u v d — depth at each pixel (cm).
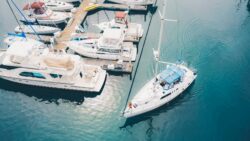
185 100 4309
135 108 3991
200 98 4322
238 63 4925
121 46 5006
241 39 5488
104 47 4947
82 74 4575
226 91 4419
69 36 5522
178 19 6112
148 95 4150
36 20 5869
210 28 5806
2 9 6550
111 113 4156
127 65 4891
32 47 4559
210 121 3997
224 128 3894
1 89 4575
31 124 4022
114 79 4725
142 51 5291
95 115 4134
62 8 6244
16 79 4572
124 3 6506
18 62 4397
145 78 4712
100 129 3941
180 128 3925
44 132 3912
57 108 4253
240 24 5919
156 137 3822
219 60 4997
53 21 5859
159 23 6066
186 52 5200
